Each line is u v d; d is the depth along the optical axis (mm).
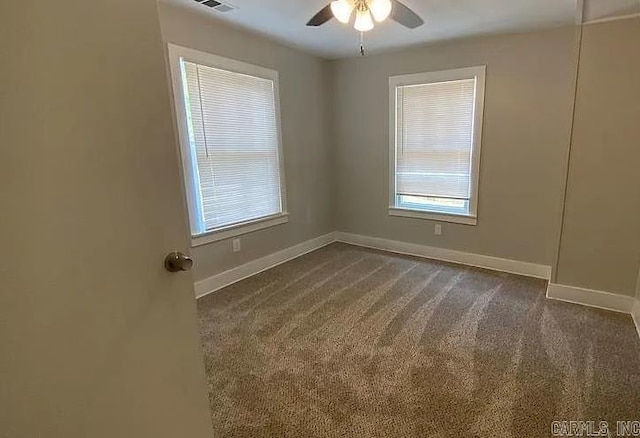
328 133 4613
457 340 2422
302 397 1908
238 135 3418
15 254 720
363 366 2162
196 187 3109
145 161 942
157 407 1053
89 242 842
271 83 3693
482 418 1733
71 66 775
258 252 3789
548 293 3051
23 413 768
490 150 3617
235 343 2443
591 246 2803
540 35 3195
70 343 831
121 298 923
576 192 2783
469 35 3395
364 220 4676
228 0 2572
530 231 3541
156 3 933
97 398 900
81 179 813
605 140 2615
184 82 2900
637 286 2641
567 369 2082
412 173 4172
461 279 3504
